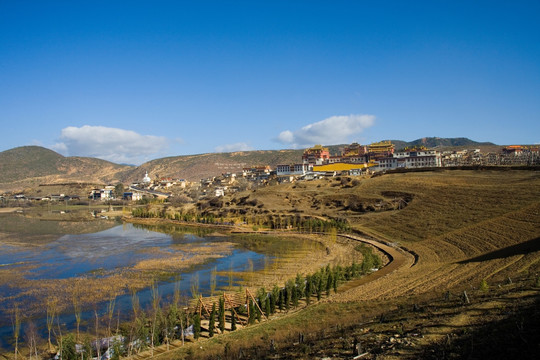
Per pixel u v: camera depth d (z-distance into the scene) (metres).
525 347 28.00
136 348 49.38
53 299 69.75
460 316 37.62
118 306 65.81
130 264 97.81
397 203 145.62
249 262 98.38
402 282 64.94
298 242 127.75
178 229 171.00
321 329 44.47
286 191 198.12
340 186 193.38
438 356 29.34
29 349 50.78
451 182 149.38
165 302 66.56
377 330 38.62
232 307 57.03
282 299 61.81
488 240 85.56
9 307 66.00
